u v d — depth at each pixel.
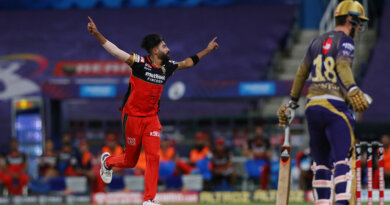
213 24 106.81
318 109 21.95
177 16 110.56
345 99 22.30
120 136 73.88
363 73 90.44
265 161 56.81
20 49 105.19
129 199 55.91
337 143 21.66
